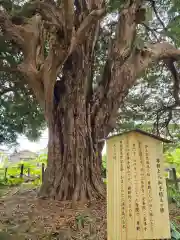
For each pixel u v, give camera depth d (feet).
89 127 22.89
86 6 19.99
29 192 26.02
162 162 9.82
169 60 28.07
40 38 21.29
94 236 12.73
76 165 21.26
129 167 9.87
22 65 21.02
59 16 15.06
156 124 39.96
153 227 9.27
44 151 63.00
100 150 23.44
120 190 9.73
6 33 20.99
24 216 16.29
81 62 23.11
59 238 12.40
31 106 37.11
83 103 23.00
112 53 24.45
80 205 18.88
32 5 18.17
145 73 32.24
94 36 24.16
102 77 25.12
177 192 23.31
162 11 32.40
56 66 17.87
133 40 24.16
